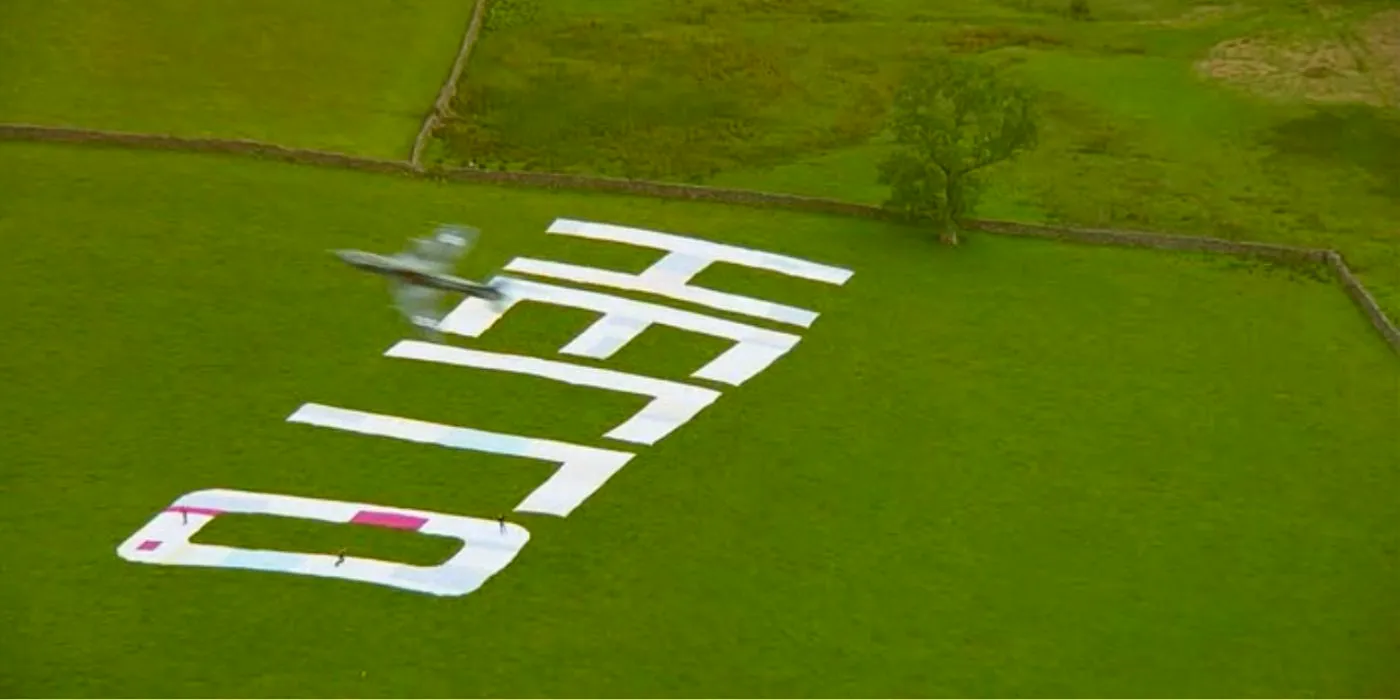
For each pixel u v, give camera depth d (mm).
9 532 186125
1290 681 171750
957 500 196375
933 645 175125
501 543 187375
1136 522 193750
